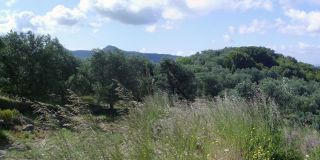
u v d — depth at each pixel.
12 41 53.81
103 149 5.18
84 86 60.75
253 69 80.75
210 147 6.41
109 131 5.55
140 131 5.93
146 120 7.05
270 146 7.17
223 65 93.56
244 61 88.69
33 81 52.28
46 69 53.56
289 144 7.62
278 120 8.17
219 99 8.99
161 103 10.84
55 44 63.28
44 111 5.45
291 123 8.77
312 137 8.44
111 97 57.66
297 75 81.19
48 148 5.21
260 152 6.91
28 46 54.00
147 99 10.95
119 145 5.48
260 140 7.22
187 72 65.75
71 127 5.39
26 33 54.75
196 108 8.87
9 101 44.31
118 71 62.16
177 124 6.09
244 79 72.12
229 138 7.03
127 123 6.39
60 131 5.31
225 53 97.88
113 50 64.75
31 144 5.40
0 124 27.45
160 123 6.88
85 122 5.39
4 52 52.81
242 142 6.98
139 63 64.62
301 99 24.47
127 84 61.53
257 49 92.06
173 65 64.50
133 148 5.35
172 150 5.39
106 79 61.66
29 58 53.47
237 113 7.90
